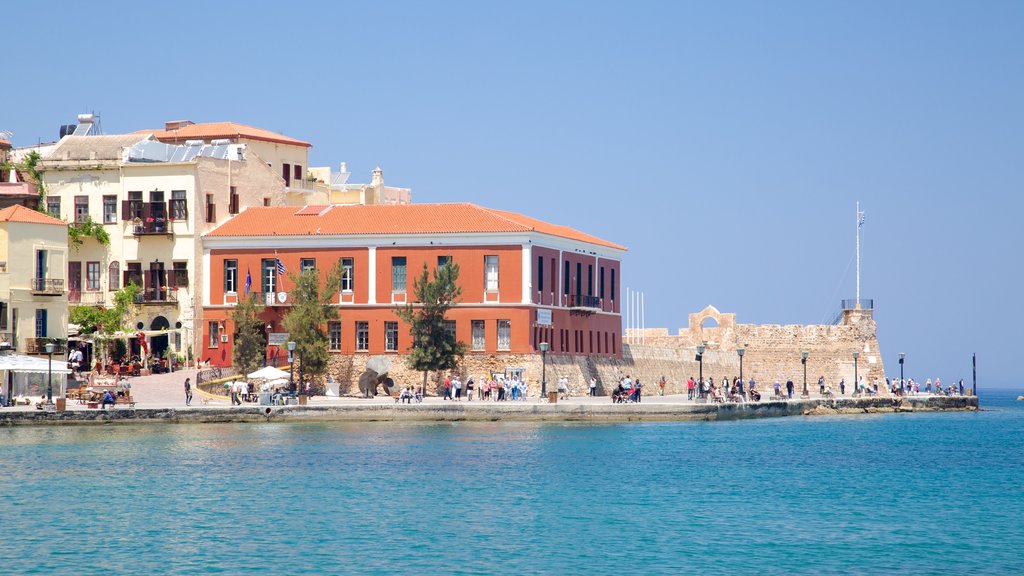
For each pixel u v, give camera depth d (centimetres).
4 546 5022
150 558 4841
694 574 4669
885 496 6475
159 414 9512
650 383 13662
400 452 7900
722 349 15350
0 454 7612
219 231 12006
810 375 15225
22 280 10694
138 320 12069
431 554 4934
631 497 6284
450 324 11500
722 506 6066
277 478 6719
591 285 12875
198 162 12138
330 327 11688
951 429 11544
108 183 12300
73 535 5225
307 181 14962
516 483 6656
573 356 12150
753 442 9288
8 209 10756
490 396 10988
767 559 4909
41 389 9969
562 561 4847
